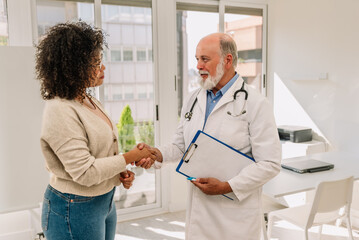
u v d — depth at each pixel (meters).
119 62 3.39
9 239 2.81
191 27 3.77
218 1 3.89
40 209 2.92
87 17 3.22
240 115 1.58
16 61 2.53
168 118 3.66
